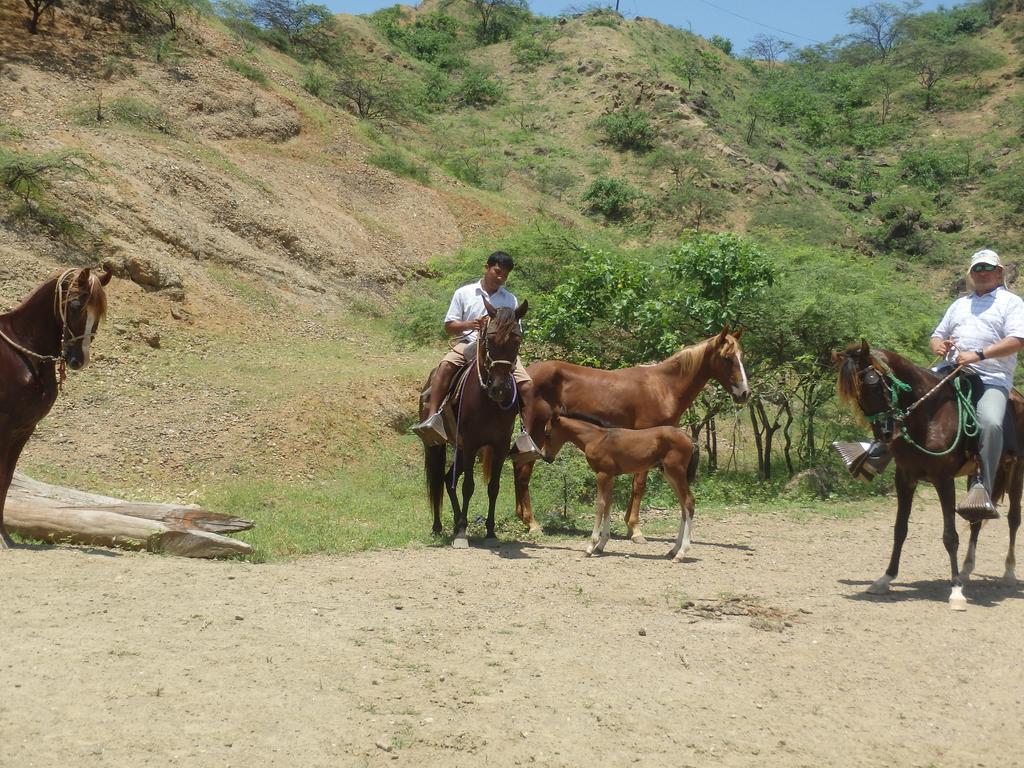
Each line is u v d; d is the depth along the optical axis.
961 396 7.52
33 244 18.12
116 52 29.14
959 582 7.41
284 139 30.70
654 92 60.50
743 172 52.56
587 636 6.20
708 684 5.44
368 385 17.17
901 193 55.91
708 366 9.86
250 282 22.41
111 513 8.15
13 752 4.02
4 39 26.77
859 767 4.51
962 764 4.62
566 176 48.25
